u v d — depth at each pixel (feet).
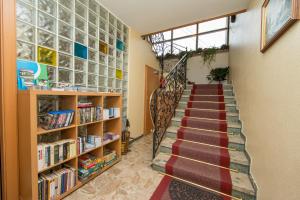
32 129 4.49
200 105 10.86
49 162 5.06
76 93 5.75
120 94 8.37
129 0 7.64
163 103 9.30
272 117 4.19
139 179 6.82
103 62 8.59
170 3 7.79
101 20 8.34
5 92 4.50
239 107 9.20
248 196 5.49
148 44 14.24
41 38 5.51
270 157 4.21
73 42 6.65
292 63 3.18
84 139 6.40
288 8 3.32
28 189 4.67
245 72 7.92
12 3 4.54
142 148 10.66
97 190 6.09
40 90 4.65
